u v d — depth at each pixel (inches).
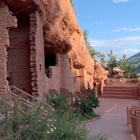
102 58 2213.3
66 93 718.5
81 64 1032.2
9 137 165.9
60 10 635.5
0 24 416.5
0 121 185.5
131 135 382.6
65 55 826.2
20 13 486.3
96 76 1349.7
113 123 507.2
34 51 490.6
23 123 191.6
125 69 2235.5
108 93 1296.8
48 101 457.4
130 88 1291.8
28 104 266.1
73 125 230.2
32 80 486.6
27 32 511.5
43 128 192.5
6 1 422.0
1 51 410.6
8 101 231.3
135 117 344.5
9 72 506.9
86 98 642.2
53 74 707.4
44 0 558.9
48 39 620.1
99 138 272.2
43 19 559.5
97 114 629.6
